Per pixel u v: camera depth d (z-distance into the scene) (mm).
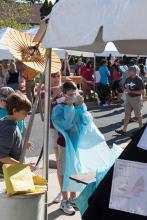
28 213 3721
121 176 3133
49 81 4152
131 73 11898
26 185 3732
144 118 15633
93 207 3219
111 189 3160
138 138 3119
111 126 13711
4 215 3691
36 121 13555
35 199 3758
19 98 4160
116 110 17891
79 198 3816
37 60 4539
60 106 5547
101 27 2867
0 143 4105
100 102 19828
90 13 2971
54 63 4957
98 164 5512
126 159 3141
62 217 5543
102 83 19750
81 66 21516
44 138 4254
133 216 3098
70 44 3053
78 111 5586
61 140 5586
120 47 5043
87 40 2891
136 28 2627
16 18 33625
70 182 5402
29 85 14953
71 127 5520
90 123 5570
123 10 2732
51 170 7465
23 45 4527
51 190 6469
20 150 4273
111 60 25234
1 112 5242
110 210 3170
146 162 3072
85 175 4391
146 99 20406
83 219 3262
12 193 3645
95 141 5570
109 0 2861
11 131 4137
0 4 32156
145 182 3064
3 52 14648
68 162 5426
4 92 5285
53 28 3232
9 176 3707
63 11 3178
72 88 5559
